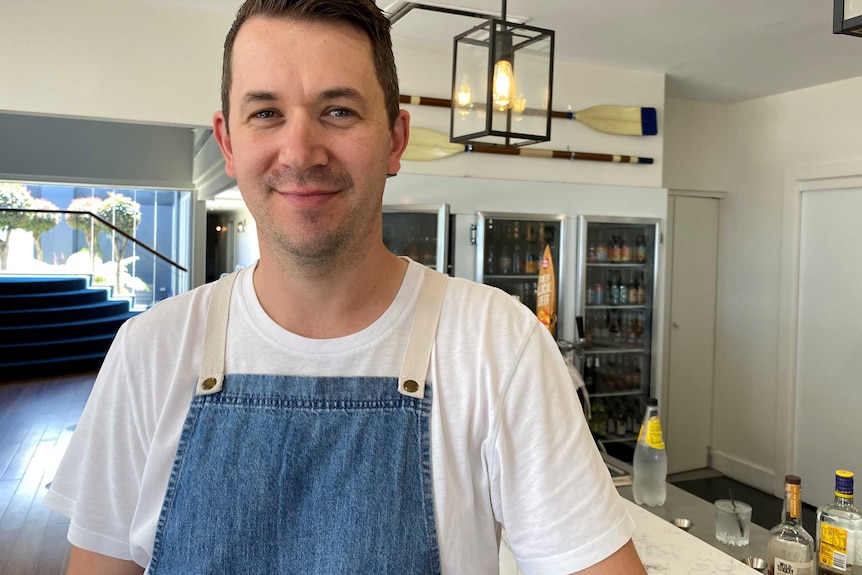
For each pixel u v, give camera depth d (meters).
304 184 0.76
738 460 5.04
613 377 4.31
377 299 0.86
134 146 8.43
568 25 3.37
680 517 2.16
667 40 3.59
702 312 5.21
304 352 0.85
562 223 4.03
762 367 4.87
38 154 8.05
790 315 4.64
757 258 4.91
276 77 0.76
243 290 0.89
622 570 0.79
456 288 0.89
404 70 3.69
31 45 3.02
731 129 5.12
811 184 4.52
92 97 3.11
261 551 0.79
